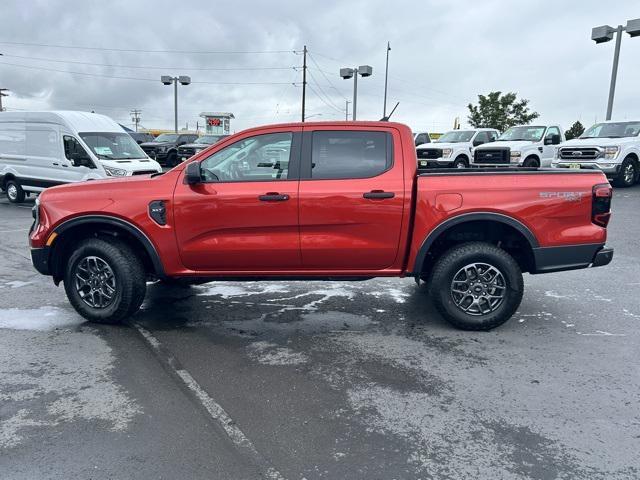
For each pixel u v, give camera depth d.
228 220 4.78
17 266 7.61
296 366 4.21
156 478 2.79
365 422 3.36
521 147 18.23
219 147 4.91
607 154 15.98
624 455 2.99
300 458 2.97
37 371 4.10
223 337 4.85
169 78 35.34
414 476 2.81
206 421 3.37
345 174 4.78
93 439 3.15
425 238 4.75
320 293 6.29
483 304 4.91
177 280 5.23
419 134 25.44
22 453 3.01
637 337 4.80
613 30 21.14
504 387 3.83
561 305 5.77
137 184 4.94
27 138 14.30
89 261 5.06
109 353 4.46
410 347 4.59
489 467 2.89
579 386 3.84
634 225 10.71
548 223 4.74
